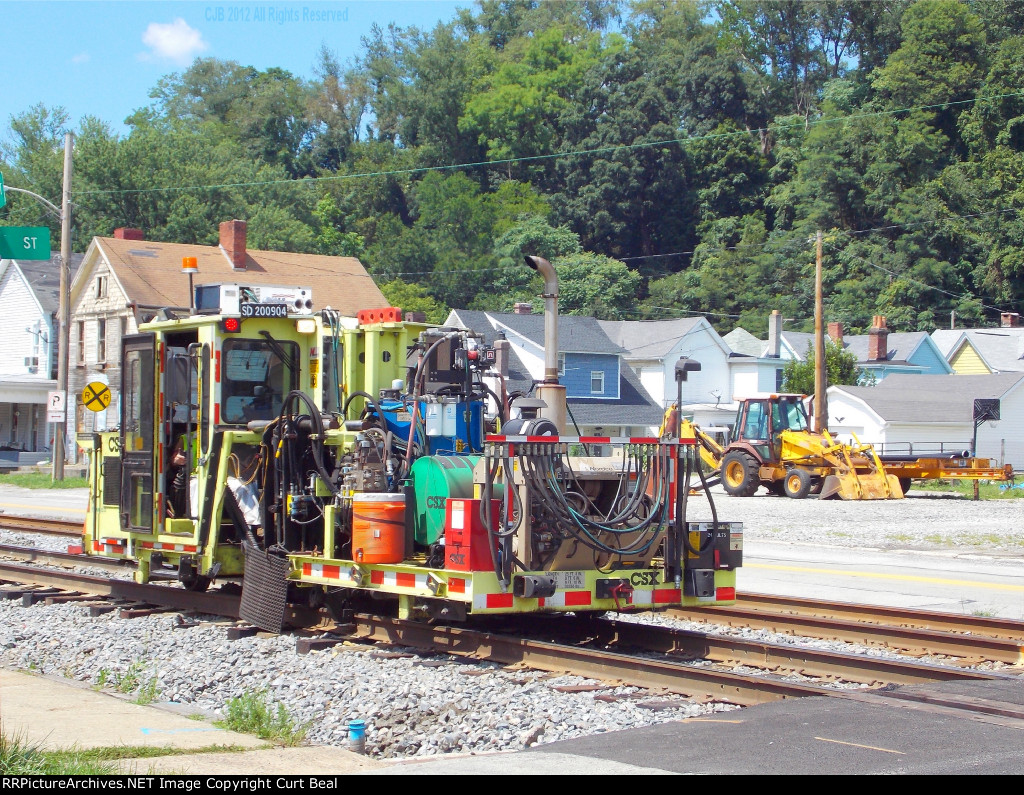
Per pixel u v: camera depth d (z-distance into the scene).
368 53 108.19
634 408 54.00
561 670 8.66
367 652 9.48
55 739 6.34
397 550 9.58
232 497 10.68
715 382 59.78
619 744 6.35
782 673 8.93
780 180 84.69
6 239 6.89
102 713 7.13
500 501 9.03
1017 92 74.81
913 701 7.27
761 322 73.94
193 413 10.80
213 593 11.45
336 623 10.34
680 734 6.54
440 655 9.43
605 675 8.41
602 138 86.56
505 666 8.96
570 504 9.23
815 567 16.52
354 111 103.81
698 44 93.50
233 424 10.58
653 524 9.61
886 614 11.56
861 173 77.38
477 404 10.71
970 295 71.44
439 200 81.69
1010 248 70.50
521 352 52.75
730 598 10.10
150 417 11.18
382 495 9.59
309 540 10.69
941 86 79.25
